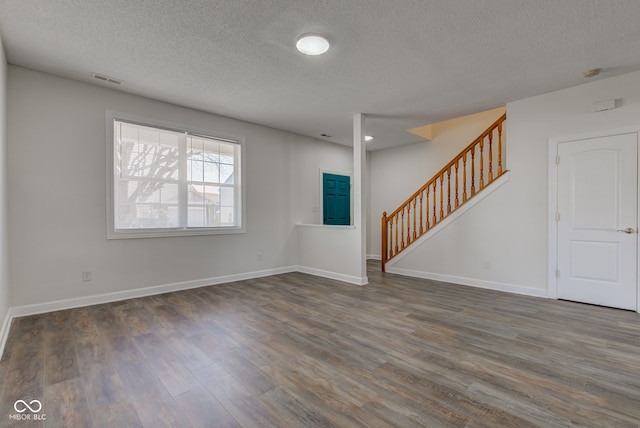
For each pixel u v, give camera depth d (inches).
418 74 128.1
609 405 66.9
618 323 115.6
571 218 143.6
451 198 234.2
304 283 183.0
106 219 141.3
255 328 111.7
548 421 61.8
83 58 114.3
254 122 195.2
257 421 62.4
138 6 85.1
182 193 167.2
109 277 142.7
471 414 64.2
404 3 84.4
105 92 140.9
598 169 136.4
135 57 113.6
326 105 164.7
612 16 89.9
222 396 70.9
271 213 208.1
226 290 165.6
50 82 127.7
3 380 76.9
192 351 93.4
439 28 96.0
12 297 119.8
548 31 97.8
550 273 149.3
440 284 180.7
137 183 152.1
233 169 189.9
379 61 117.0
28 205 123.0
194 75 128.2
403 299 149.2
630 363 85.2
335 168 255.3
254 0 82.7
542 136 150.9
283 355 91.0
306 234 216.5
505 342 99.3
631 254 129.6
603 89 134.7
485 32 98.4
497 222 166.6
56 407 66.6
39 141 125.4
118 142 146.3
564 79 134.0
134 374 80.2
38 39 101.6
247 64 118.9
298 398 70.1
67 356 89.6
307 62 117.5
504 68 123.4
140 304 139.5
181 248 166.1
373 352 92.7
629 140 129.3
